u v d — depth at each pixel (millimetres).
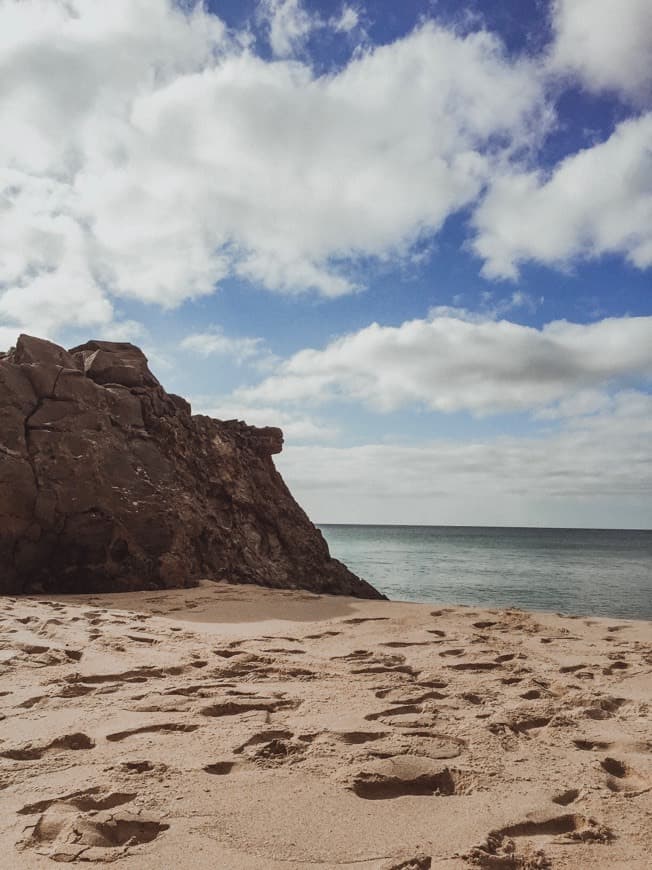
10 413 11156
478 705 3975
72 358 13250
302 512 15992
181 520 12148
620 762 2990
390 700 4000
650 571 33312
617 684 4590
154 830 2264
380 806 2467
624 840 2205
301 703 3908
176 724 3406
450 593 20125
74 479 11141
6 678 4461
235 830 2238
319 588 14711
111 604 9203
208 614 8242
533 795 2584
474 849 2084
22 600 9266
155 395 13789
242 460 15359
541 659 5496
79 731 3291
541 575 29281
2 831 2201
